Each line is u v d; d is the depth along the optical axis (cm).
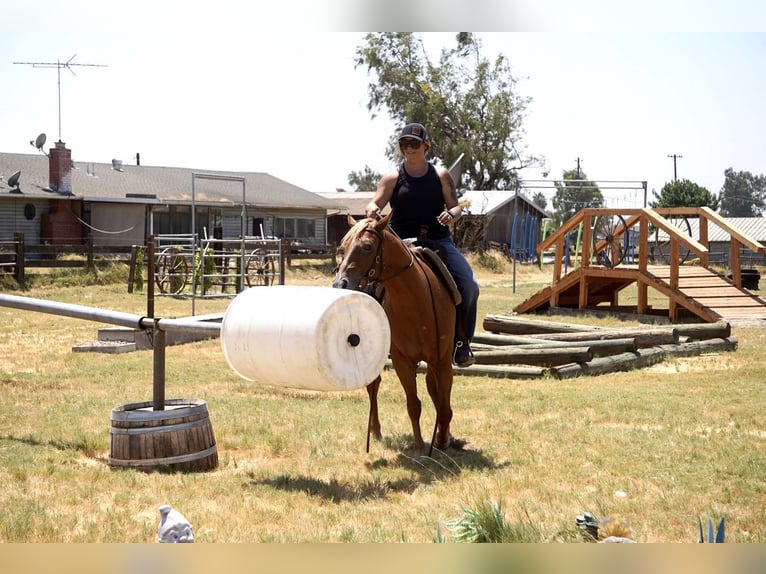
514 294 3750
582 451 862
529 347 1534
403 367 812
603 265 2764
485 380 1398
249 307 745
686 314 2442
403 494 713
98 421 1012
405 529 610
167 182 5253
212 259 3475
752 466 786
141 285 3466
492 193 6950
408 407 826
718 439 909
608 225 2741
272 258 3519
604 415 1066
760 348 1756
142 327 848
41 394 1209
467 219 6172
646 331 1678
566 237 3247
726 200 16912
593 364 1462
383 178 877
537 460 829
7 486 730
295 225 5728
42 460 820
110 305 2831
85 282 3634
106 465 818
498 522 564
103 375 1398
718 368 1506
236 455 879
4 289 3278
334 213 6400
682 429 973
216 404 1138
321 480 769
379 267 746
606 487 726
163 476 770
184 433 808
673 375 1438
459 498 696
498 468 800
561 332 1748
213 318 1906
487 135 7762
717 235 8575
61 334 2034
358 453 871
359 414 1077
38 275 3562
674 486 729
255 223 5419
